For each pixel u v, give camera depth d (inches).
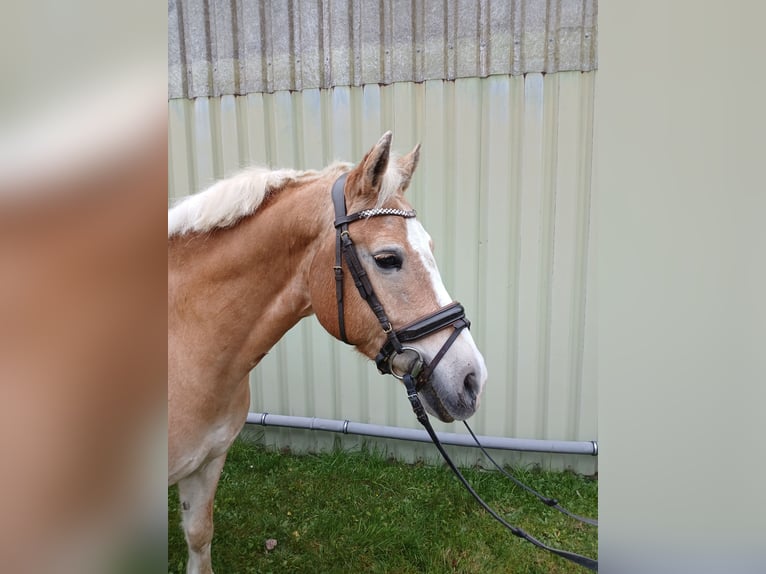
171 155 110.7
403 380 49.8
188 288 53.0
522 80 92.9
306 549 84.4
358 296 48.9
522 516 91.7
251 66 103.0
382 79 98.0
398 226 48.4
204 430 55.7
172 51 106.2
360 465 106.9
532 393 102.7
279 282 53.0
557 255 97.1
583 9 89.6
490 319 101.1
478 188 97.3
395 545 84.7
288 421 111.3
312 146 103.3
